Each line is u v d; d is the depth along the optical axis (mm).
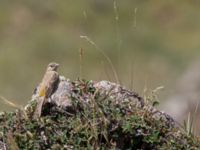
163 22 36562
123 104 8273
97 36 33781
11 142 7578
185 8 37812
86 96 8266
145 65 30891
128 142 8023
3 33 34094
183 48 33688
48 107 8031
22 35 33938
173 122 8539
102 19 35312
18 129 7844
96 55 31422
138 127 8031
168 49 33281
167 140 8141
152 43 33438
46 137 7820
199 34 35531
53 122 7910
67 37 33500
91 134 7793
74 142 7789
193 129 8664
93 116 7898
